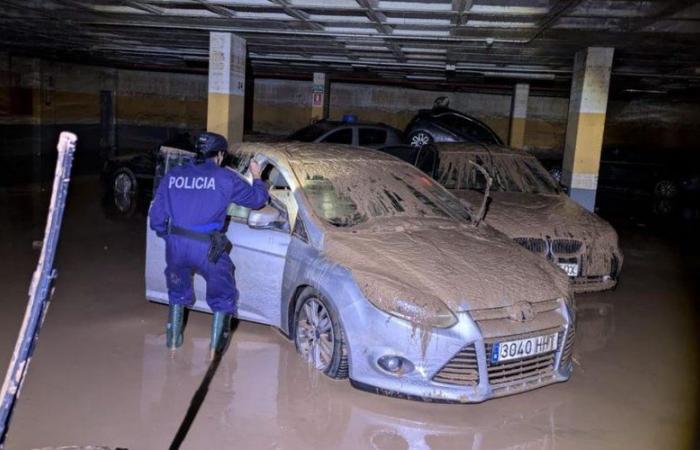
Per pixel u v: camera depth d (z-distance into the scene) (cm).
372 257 396
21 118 1695
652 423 372
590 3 603
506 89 1753
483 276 385
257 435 333
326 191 461
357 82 1789
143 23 895
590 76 880
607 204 1508
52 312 518
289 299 435
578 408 388
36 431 325
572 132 934
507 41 850
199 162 427
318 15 762
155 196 433
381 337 358
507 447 335
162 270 504
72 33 1078
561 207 662
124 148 2038
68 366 410
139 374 403
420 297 355
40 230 836
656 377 445
